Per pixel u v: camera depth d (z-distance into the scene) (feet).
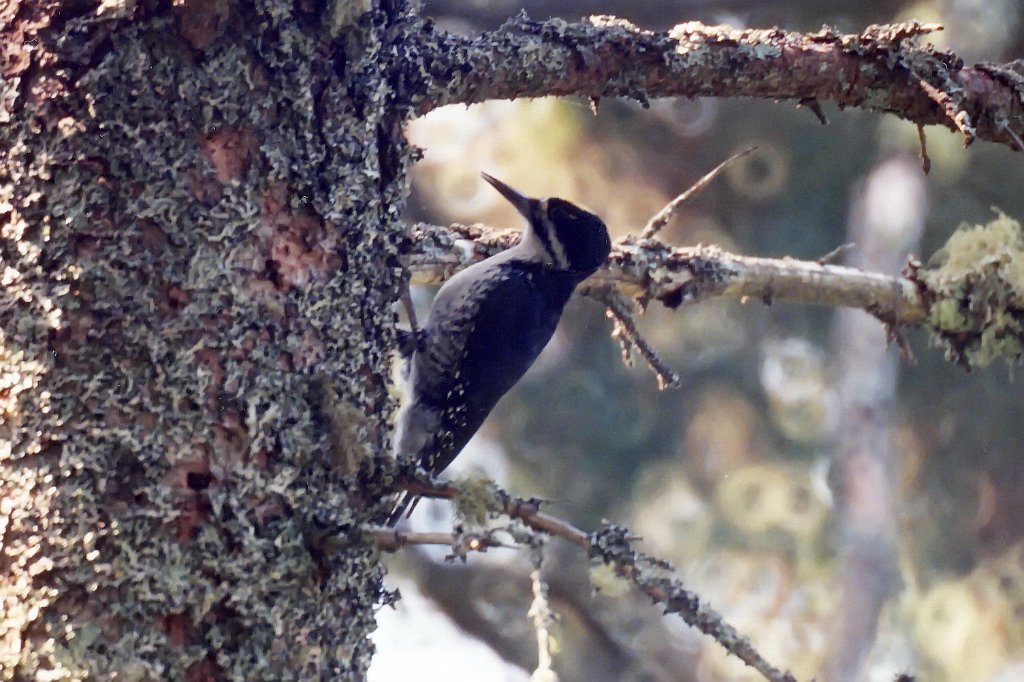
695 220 64.13
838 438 63.93
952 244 34.14
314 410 20.86
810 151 64.64
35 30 19.98
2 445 19.63
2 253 19.89
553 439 64.69
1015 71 31.30
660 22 63.05
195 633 19.62
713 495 65.00
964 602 62.13
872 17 62.08
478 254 34.14
